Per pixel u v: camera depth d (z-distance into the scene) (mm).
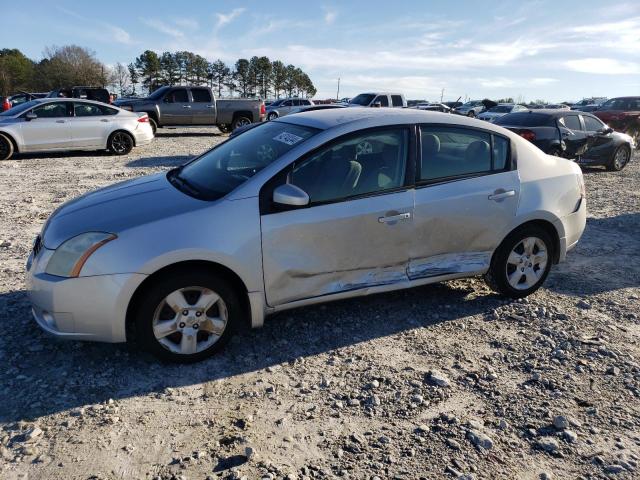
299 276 3734
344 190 3814
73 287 3236
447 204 4133
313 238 3701
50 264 3318
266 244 3559
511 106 29500
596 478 2619
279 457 2693
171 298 3395
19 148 13352
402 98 22703
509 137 4512
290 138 3971
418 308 4508
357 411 3102
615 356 3777
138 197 3770
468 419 3047
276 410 3094
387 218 3922
